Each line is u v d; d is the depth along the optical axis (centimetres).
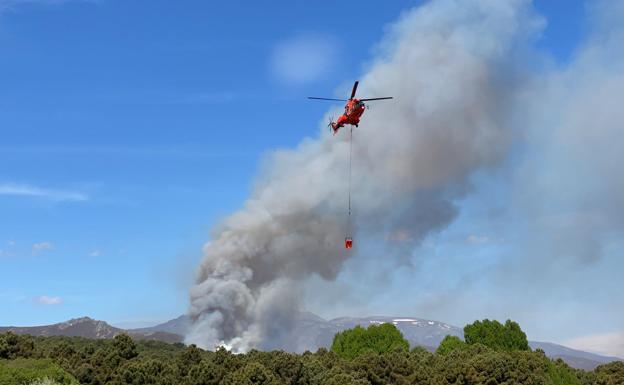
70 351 8419
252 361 7994
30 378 6169
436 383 8019
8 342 7925
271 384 7006
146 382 7331
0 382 5919
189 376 7306
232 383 6938
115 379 7281
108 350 8194
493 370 7888
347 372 8388
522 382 7825
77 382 6606
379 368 8550
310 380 7919
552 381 8362
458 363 8231
